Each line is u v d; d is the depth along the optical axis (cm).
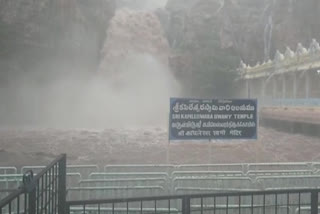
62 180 466
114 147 1867
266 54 4988
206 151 1742
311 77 3186
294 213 719
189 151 1745
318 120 2197
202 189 723
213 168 1079
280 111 2803
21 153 1653
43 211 421
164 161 1505
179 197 435
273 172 906
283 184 806
